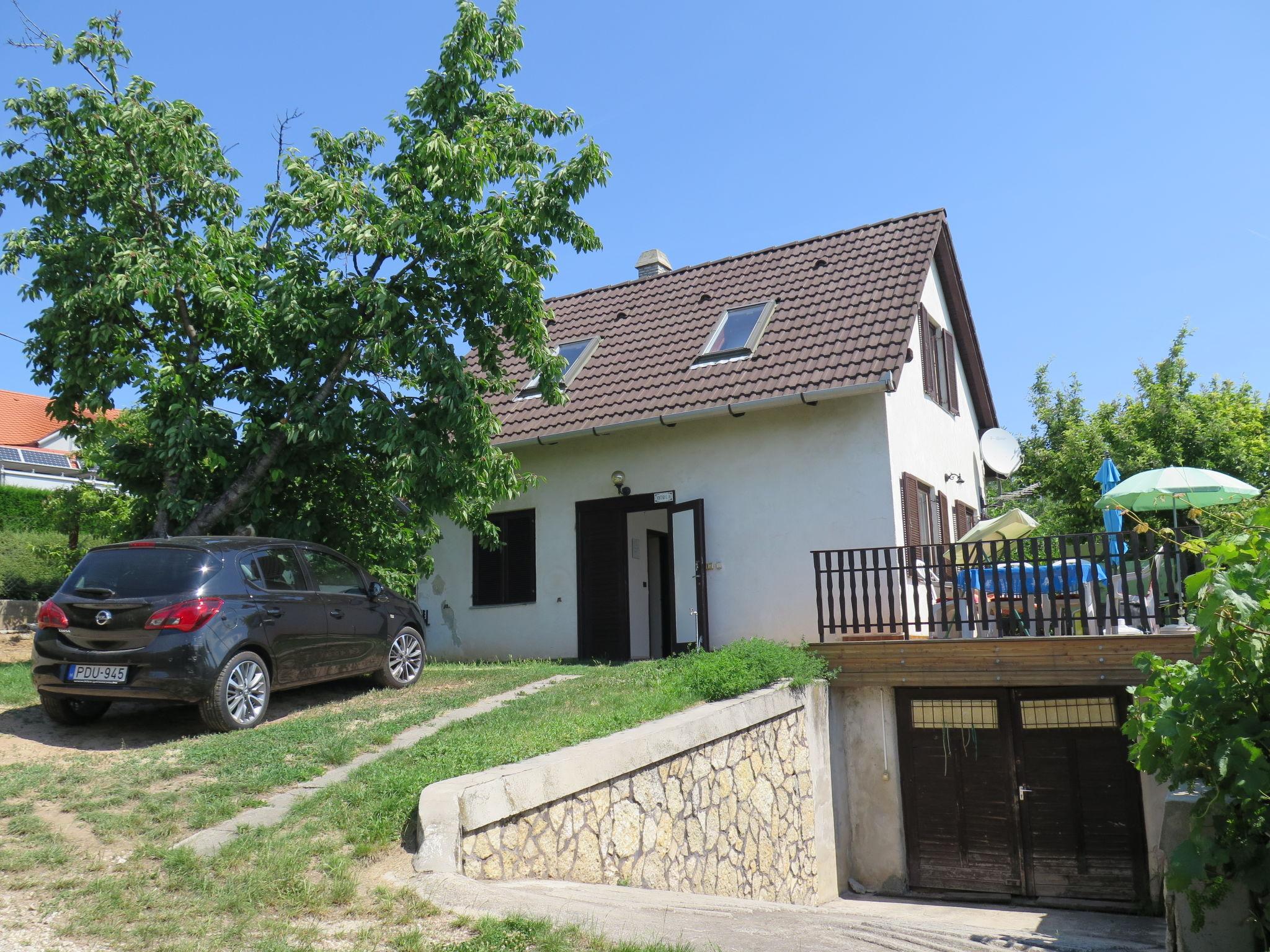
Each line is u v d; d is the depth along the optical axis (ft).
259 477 39.37
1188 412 66.49
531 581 51.19
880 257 51.67
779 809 32.86
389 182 39.83
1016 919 33.35
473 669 40.86
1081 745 36.86
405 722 27.78
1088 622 38.55
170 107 38.65
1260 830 15.35
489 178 40.68
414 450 38.45
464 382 39.63
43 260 37.50
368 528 44.68
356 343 39.73
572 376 52.90
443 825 18.60
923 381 51.49
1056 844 36.55
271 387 40.50
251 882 16.70
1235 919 15.40
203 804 20.80
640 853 24.48
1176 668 17.51
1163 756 17.01
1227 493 38.06
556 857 21.34
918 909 34.99
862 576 38.63
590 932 15.55
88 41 37.73
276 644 29.04
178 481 39.29
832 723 38.70
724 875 28.55
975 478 62.59
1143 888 35.19
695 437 47.42
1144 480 39.17
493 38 41.24
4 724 28.68
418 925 15.49
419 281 40.42
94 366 38.34
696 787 27.68
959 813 37.93
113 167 37.42
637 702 29.58
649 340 53.36
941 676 36.45
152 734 27.78
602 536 49.34
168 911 15.56
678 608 46.57
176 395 39.19
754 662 35.14
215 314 39.88
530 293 39.96
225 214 40.91
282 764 23.67
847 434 44.04
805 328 47.91
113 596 27.14
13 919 15.07
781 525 44.75
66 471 106.63
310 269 40.65
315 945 14.53
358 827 19.56
